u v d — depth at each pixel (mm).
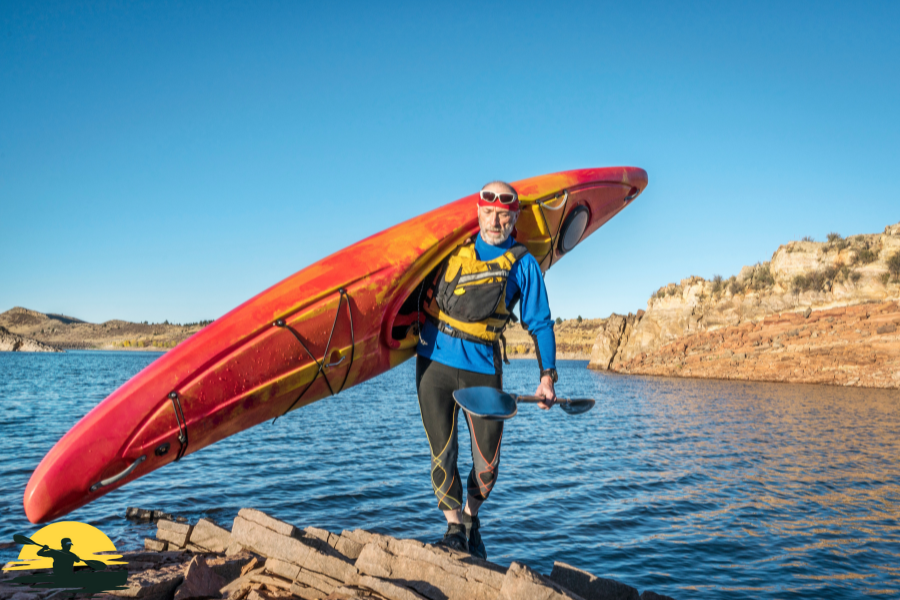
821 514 12078
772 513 12094
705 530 10812
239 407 3832
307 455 17188
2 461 15430
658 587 8188
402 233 4012
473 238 3611
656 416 31297
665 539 10242
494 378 3562
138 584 3230
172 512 10945
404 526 10602
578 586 3432
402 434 21953
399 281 3914
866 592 8078
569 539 10164
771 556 9477
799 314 66375
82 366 91938
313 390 4070
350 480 13977
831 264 69500
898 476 15922
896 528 11133
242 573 3580
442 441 3471
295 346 3838
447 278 3443
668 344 76875
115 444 3512
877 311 60281
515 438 22625
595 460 17938
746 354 65875
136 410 3557
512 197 3334
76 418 25469
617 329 89938
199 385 3674
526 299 3496
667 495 13508
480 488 3578
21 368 80750
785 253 72812
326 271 3902
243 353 3740
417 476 14508
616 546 9859
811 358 60125
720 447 20922
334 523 10695
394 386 53812
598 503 12656
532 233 4613
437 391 3496
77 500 3482
